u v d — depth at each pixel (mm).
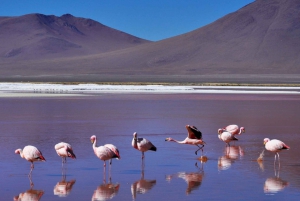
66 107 45625
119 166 20156
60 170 19312
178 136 28125
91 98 58062
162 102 52656
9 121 34500
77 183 17422
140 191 16469
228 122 34844
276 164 20641
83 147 24172
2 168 19547
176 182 17594
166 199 15531
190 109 44469
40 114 39188
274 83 120875
